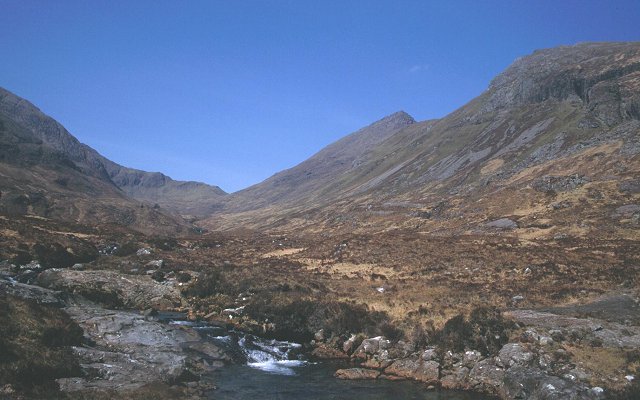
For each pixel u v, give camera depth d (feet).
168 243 309.42
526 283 163.53
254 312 145.79
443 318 120.57
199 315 148.05
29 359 80.74
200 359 104.99
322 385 96.84
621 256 188.03
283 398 88.69
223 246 340.18
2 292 105.50
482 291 155.22
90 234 277.44
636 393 80.84
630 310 124.26
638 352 94.53
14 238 203.51
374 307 138.00
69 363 85.46
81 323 110.11
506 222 291.58
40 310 100.68
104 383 82.07
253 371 104.68
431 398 90.74
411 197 538.47
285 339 132.26
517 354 97.86
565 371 91.04
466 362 102.99
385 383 99.04
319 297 153.38
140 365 93.25
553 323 112.47
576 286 152.76
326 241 312.91
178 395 82.84
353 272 210.38
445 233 306.96
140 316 123.54
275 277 186.60
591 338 103.65
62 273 165.89
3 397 69.26
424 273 196.34
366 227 426.51
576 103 582.35
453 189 499.10
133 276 181.68
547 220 277.85
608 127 439.22
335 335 126.62
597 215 264.31
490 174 494.59
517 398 88.74
